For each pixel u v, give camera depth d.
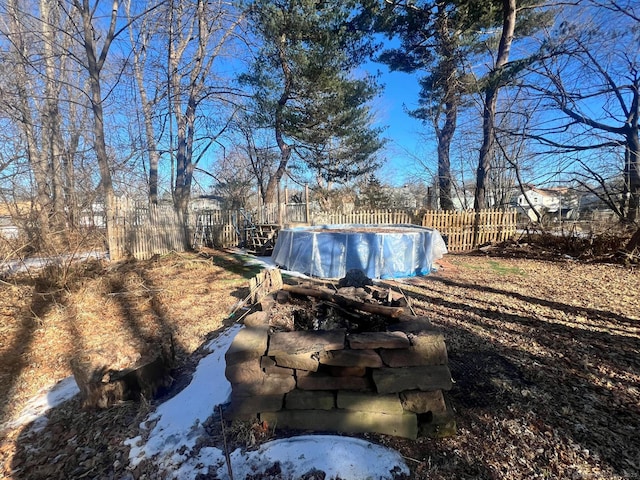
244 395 2.04
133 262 9.04
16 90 10.11
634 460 1.82
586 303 4.87
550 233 10.09
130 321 4.49
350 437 1.94
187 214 12.69
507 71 10.60
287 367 2.05
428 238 7.58
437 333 2.10
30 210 6.63
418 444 1.92
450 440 1.97
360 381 2.00
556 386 2.60
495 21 12.65
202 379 2.73
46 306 5.09
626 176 9.93
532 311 4.50
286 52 13.07
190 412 2.28
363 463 1.75
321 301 2.88
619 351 3.24
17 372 3.24
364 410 1.97
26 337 4.02
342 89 14.23
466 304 4.85
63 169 10.38
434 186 18.73
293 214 14.34
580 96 10.33
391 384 1.95
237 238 13.72
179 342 3.74
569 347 3.34
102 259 8.84
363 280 3.37
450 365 2.94
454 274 7.22
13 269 5.84
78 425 2.38
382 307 2.49
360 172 18.66
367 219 12.57
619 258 8.12
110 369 2.59
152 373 2.67
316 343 2.04
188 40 14.53
